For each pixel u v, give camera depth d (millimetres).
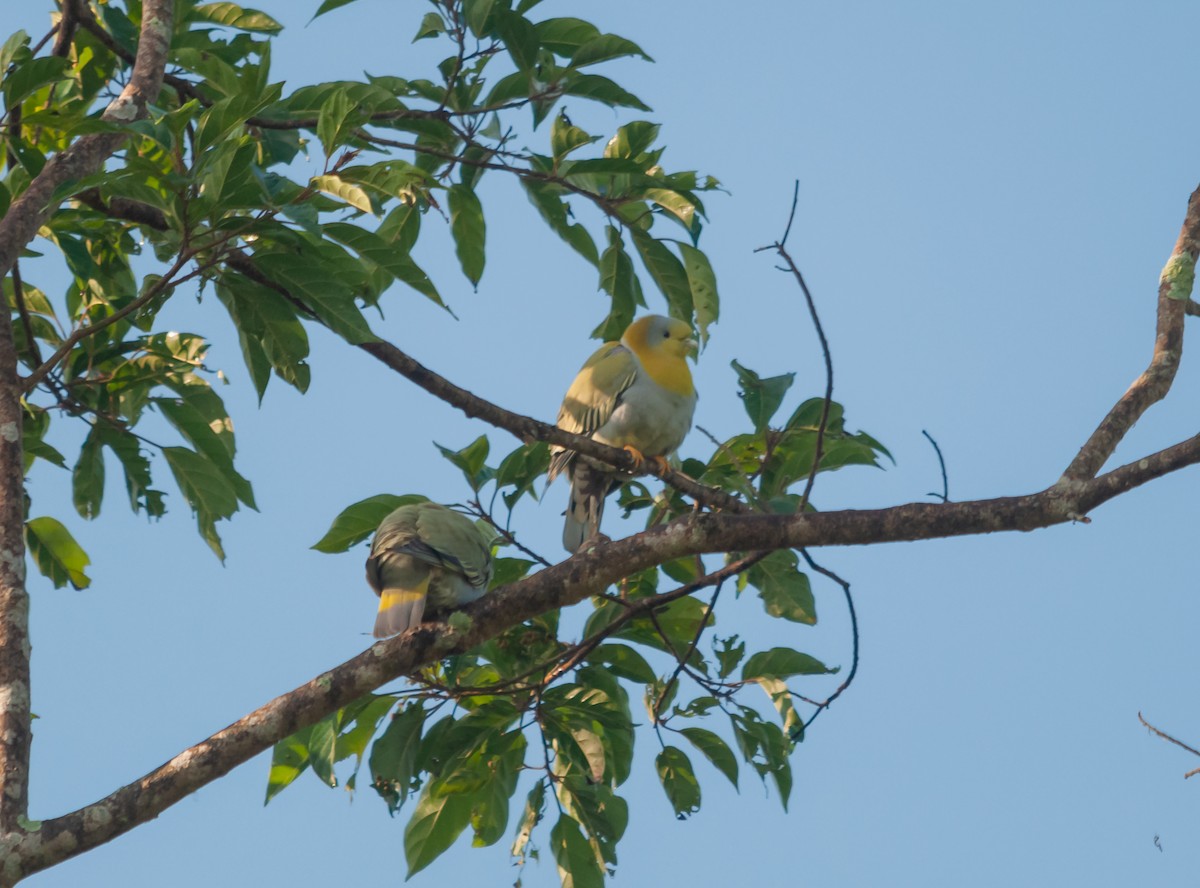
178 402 11555
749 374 10875
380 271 11648
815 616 10750
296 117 11211
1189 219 10000
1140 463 8477
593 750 10625
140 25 11969
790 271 9070
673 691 11062
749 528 9000
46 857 7773
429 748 10484
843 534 8898
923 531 8766
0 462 9070
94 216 10992
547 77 11852
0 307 9734
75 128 9078
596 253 12531
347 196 9578
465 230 12555
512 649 10531
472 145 12039
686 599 11164
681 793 11008
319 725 10133
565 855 10938
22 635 8469
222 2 12641
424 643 8953
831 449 10797
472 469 11039
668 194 12008
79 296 11852
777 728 10719
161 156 10562
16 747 8031
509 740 10664
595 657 11094
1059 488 8633
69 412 11328
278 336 10609
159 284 9555
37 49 11070
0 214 9562
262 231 9484
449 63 12023
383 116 11898
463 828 10875
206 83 11555
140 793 8070
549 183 12094
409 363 10594
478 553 10156
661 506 11641
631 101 11977
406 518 10211
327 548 10938
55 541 11500
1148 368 9258
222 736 8367
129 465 11758
